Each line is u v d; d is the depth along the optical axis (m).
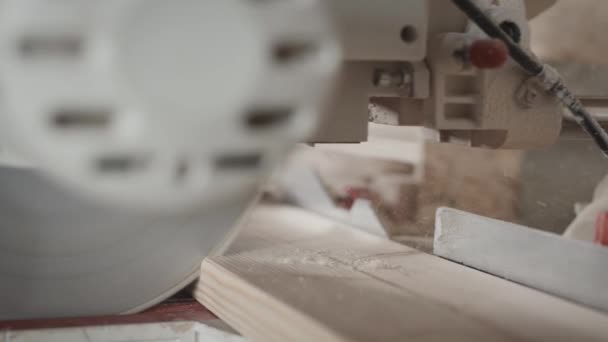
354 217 1.59
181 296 1.19
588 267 0.99
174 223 1.06
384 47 0.80
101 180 0.45
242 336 1.02
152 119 0.43
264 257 1.20
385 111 1.05
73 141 0.43
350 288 1.01
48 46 0.43
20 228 0.98
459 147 1.96
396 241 1.44
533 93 1.00
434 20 0.97
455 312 0.92
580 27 2.03
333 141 0.92
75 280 1.03
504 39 0.94
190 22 0.44
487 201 2.00
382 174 2.07
